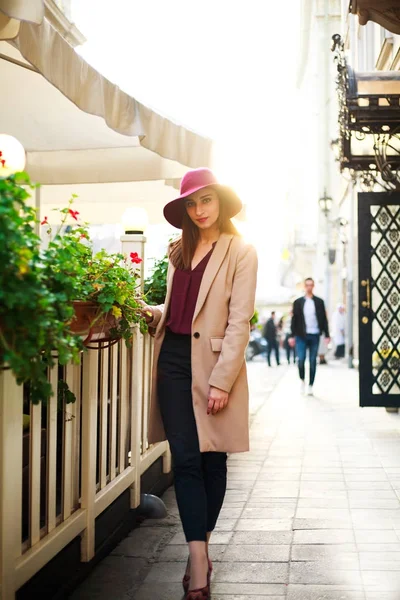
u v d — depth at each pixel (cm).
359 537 425
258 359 3275
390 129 675
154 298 524
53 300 224
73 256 297
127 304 341
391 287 888
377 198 884
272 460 673
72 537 334
